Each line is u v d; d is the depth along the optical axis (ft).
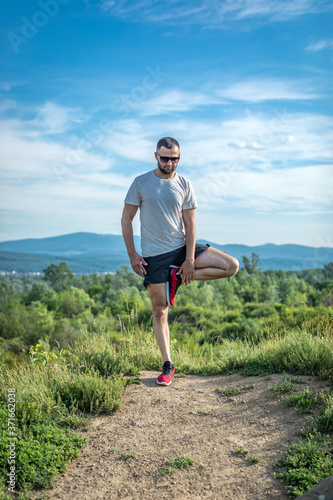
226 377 15.08
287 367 14.29
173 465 9.33
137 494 8.50
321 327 17.08
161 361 16.97
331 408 10.07
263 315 174.70
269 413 11.14
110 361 15.97
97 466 9.66
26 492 8.66
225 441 10.08
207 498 8.07
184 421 11.45
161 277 13.97
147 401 13.00
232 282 340.18
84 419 11.85
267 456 9.14
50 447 9.95
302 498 6.59
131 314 20.52
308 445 8.95
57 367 14.75
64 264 484.33
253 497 7.89
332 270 428.56
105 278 437.58
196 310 172.45
